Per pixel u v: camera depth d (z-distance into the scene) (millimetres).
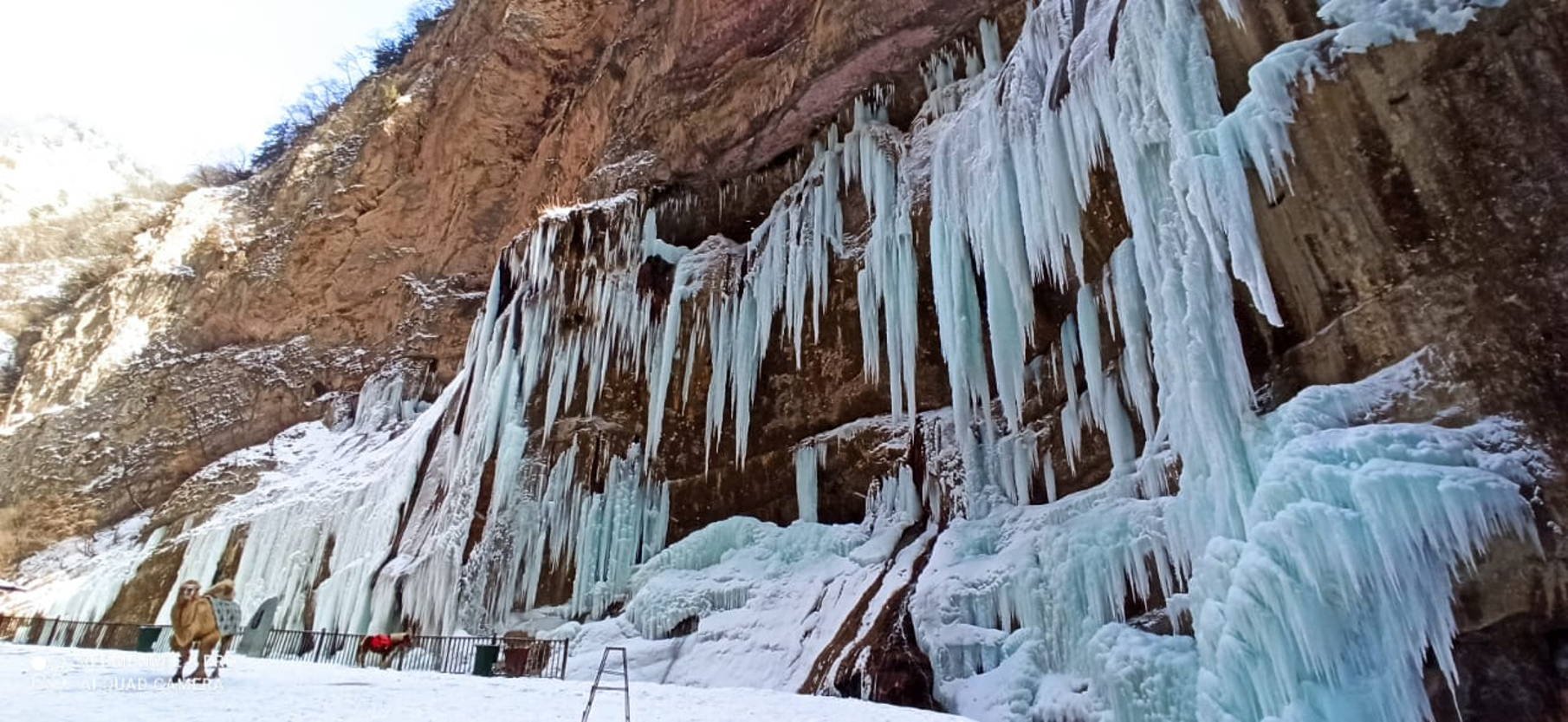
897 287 15953
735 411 18016
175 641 9430
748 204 20406
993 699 11062
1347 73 8875
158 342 36344
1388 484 7500
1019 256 13344
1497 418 7645
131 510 32406
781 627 14430
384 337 32906
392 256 34156
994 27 16719
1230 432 9344
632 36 27625
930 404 15875
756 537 16859
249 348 35000
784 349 17875
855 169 17719
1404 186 8594
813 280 17516
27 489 33250
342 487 26312
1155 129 10586
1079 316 12664
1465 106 8242
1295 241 9414
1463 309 8086
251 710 7152
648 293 19859
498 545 18984
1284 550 7902
